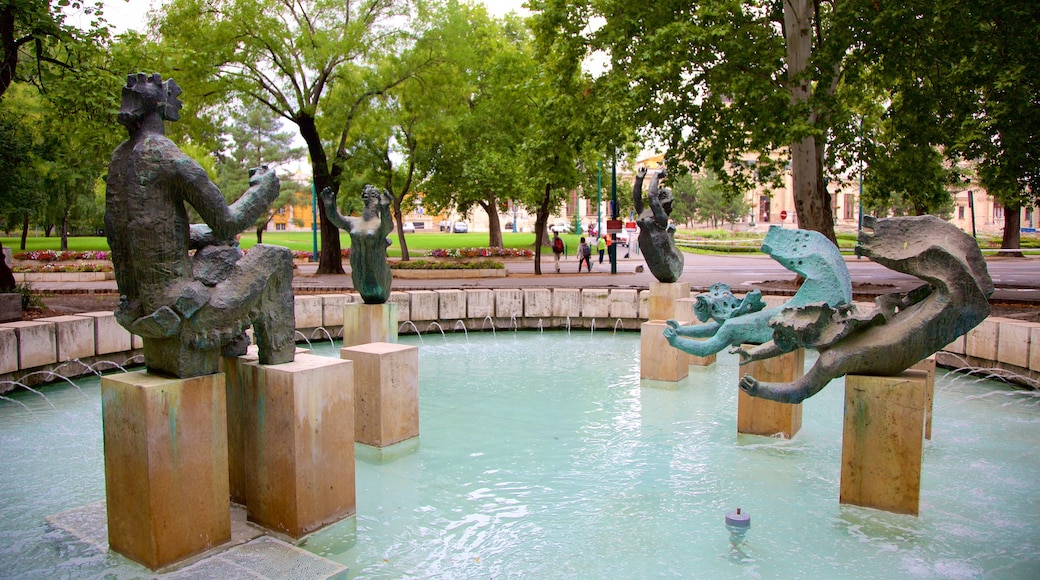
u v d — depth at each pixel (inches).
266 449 189.2
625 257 1499.8
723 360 467.8
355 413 276.8
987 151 586.2
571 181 1001.5
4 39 470.3
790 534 192.4
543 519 204.4
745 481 234.1
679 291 400.5
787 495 221.0
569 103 701.9
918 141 696.4
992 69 517.3
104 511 201.3
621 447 272.8
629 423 307.9
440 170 1295.5
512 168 1130.7
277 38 863.7
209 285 170.6
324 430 192.4
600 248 1310.3
